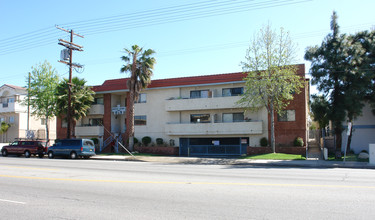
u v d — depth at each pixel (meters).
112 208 7.44
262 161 23.44
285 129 30.20
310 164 20.97
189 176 13.51
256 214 6.76
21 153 29.56
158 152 33.75
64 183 11.34
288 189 9.85
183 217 6.57
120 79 38.31
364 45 27.42
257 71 26.94
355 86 25.09
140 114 36.78
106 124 38.31
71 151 27.38
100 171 15.56
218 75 33.00
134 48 33.00
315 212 6.89
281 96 28.25
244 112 30.92
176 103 34.12
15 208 7.51
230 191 9.54
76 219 6.53
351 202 7.88
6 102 46.62
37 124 48.34
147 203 7.94
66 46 28.89
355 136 31.00
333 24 26.52
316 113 26.80
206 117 33.97
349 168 19.33
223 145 32.81
